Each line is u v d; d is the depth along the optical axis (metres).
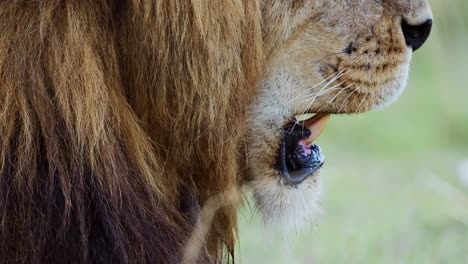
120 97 6.70
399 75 7.88
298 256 10.88
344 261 10.72
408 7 7.79
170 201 7.01
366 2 7.67
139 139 6.71
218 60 6.84
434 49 23.28
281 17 7.38
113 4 6.66
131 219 6.47
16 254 6.29
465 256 10.51
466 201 11.81
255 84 7.17
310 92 7.59
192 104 6.84
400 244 11.01
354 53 7.64
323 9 7.52
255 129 7.50
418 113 22.64
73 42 6.46
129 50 6.72
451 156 19.27
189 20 6.70
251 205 7.96
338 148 20.78
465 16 22.98
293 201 7.75
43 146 6.38
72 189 6.34
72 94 6.41
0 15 6.43
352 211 13.62
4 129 6.35
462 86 23.11
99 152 6.42
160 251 6.58
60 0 6.52
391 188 15.38
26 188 6.32
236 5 6.87
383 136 21.42
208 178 7.15
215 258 7.67
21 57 6.40
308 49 7.52
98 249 6.37
